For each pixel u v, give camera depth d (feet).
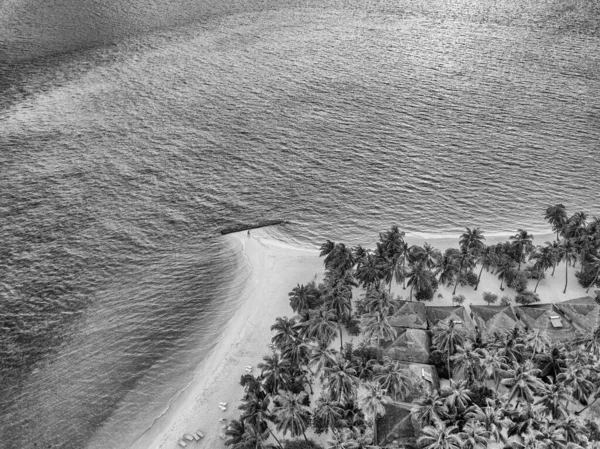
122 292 306.14
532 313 262.88
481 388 220.43
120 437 227.20
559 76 572.10
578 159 423.23
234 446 196.24
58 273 318.04
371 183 402.52
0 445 224.33
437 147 445.78
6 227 354.13
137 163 429.79
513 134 461.37
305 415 201.87
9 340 273.33
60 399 244.01
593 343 229.25
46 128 480.64
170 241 347.56
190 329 281.54
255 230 355.97
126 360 263.70
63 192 391.45
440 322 251.80
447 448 178.70
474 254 289.74
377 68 604.90
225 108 521.65
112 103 529.86
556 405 200.44
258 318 283.59
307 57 641.40
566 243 290.35
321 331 234.58
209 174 416.87
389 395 214.07
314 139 463.83
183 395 244.22
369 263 276.21
